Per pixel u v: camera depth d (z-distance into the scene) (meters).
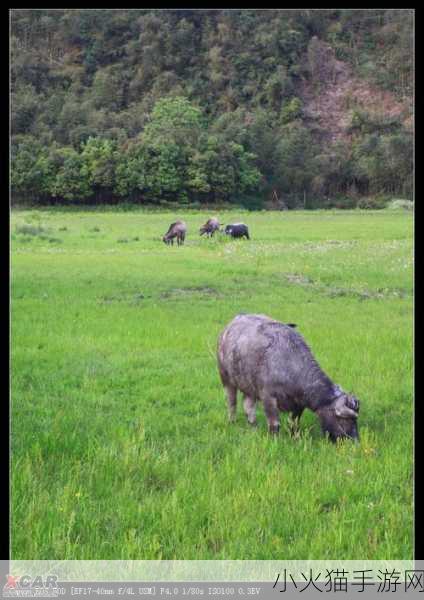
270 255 24.80
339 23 130.38
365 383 8.88
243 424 7.64
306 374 6.97
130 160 74.06
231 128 91.88
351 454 6.43
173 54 120.25
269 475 5.86
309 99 116.31
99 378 9.13
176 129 86.12
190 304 14.84
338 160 90.88
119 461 6.22
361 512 5.38
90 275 18.67
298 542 4.99
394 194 86.19
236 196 84.19
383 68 121.06
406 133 99.31
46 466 6.18
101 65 118.38
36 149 75.19
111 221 49.22
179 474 6.08
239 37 123.62
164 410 7.92
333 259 23.28
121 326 12.27
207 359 10.27
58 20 119.62
